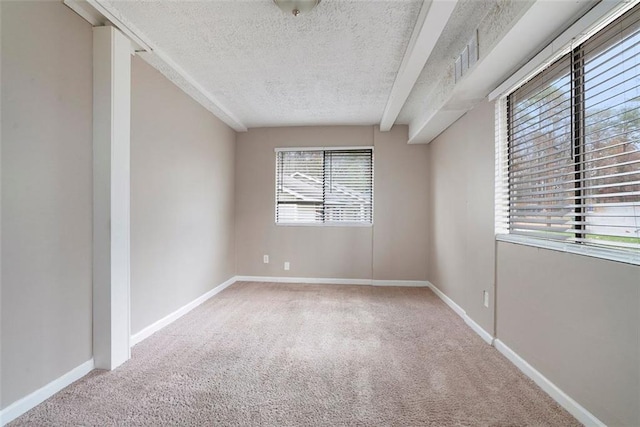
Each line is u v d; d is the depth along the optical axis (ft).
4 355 4.93
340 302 11.91
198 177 11.35
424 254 14.52
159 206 9.00
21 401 5.16
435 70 8.89
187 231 10.61
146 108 8.34
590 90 5.18
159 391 5.91
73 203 6.12
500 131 7.97
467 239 9.78
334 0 5.94
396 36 7.20
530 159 6.87
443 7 5.63
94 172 6.55
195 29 6.94
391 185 14.65
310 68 8.87
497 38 5.86
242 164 15.25
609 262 4.65
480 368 6.90
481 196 8.82
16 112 5.06
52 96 5.67
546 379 5.99
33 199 5.35
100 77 6.54
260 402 5.61
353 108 12.35
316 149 14.96
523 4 5.01
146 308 8.50
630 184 4.42
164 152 9.20
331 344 8.14
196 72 9.16
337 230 14.93
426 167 14.52
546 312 6.04
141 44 7.36
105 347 6.64
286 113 13.04
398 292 13.44
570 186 5.71
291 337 8.58
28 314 5.29
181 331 8.94
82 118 6.30
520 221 7.08
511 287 7.29
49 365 5.66
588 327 5.02
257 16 6.48
